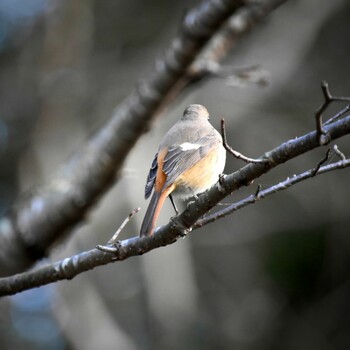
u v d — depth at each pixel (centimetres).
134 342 1402
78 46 1538
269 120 1516
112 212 1355
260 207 1505
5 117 1538
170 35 1602
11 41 1602
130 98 940
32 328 1493
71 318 1357
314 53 1589
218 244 1497
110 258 592
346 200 1490
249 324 1477
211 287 1496
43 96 1500
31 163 1438
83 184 960
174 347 1332
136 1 1652
